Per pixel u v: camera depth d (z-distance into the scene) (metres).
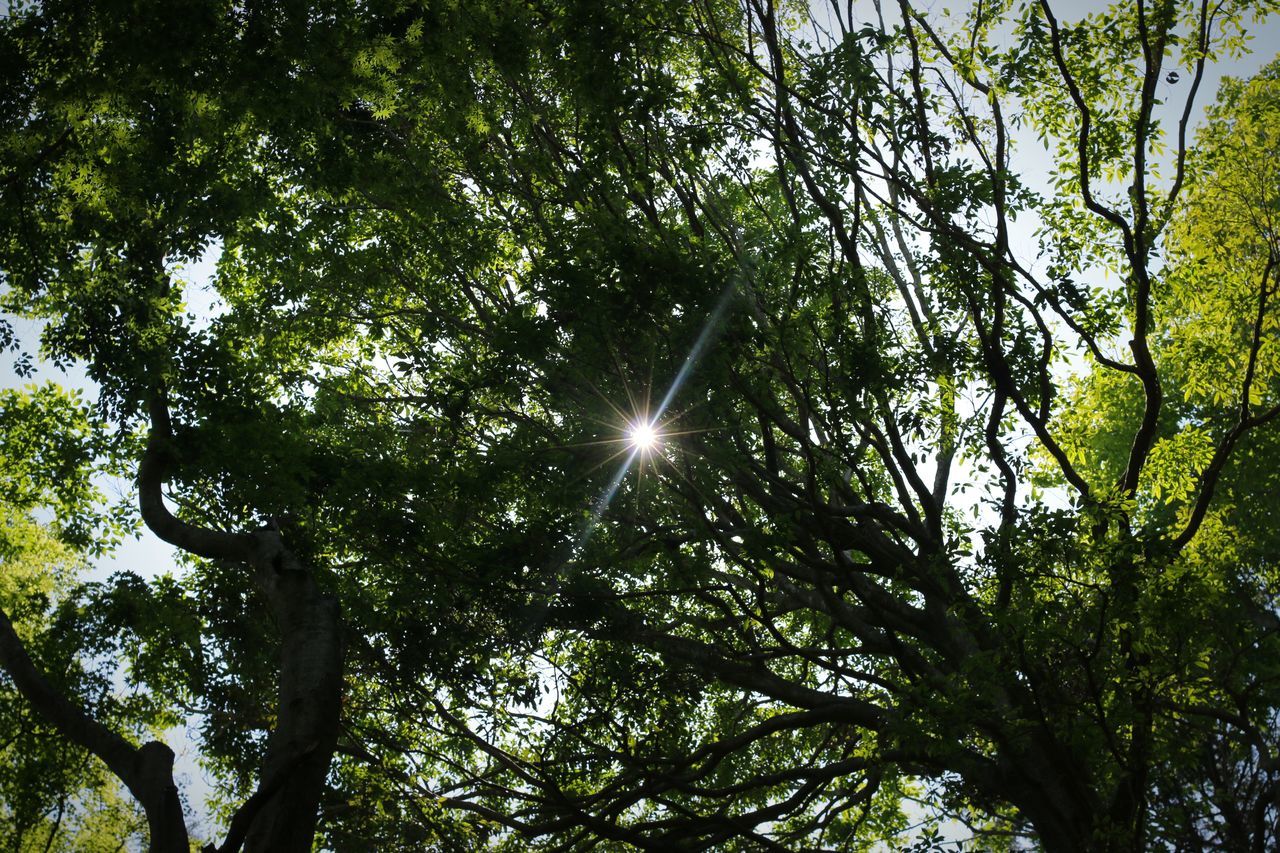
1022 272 12.62
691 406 11.58
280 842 7.04
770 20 12.40
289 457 12.48
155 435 11.48
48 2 10.98
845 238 12.70
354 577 14.14
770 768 18.48
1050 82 13.02
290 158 13.36
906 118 12.17
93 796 20.95
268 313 16.44
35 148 11.70
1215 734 12.67
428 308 15.28
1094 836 10.54
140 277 12.36
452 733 14.98
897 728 10.77
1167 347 16.64
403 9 12.13
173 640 15.27
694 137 12.27
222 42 11.53
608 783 15.72
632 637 14.29
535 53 13.05
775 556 13.19
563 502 12.52
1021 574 10.70
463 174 14.20
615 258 10.98
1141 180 12.72
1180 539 12.57
